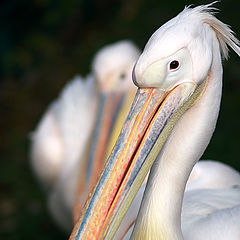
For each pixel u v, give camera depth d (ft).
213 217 23.16
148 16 61.16
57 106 42.11
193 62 20.43
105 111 35.73
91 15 62.59
